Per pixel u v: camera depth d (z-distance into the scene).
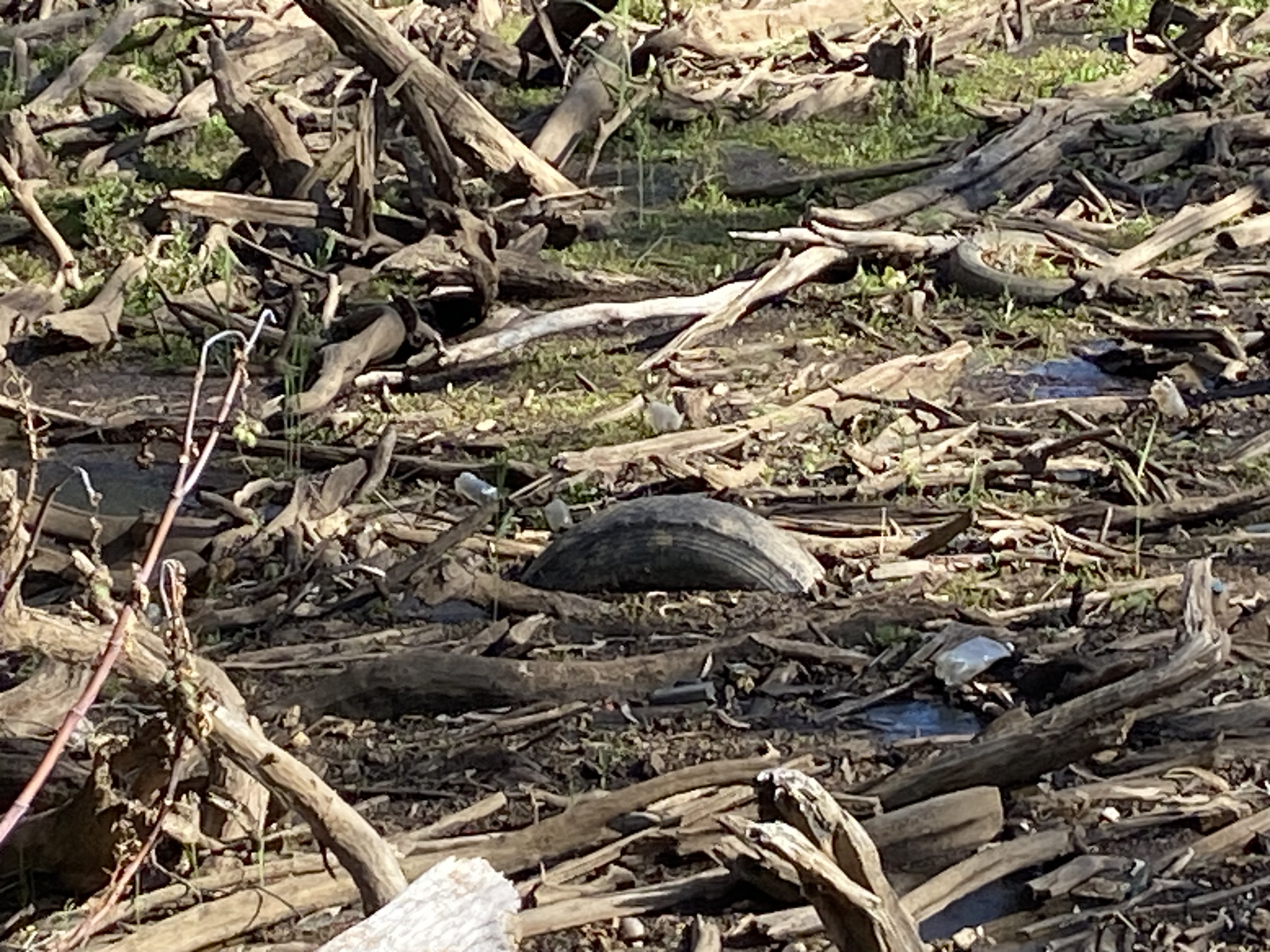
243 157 10.99
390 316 8.66
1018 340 8.84
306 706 5.30
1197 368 8.37
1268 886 4.39
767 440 7.50
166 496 7.25
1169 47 13.02
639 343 9.02
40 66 14.12
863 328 8.95
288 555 6.43
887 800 4.72
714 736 5.20
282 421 7.97
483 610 6.07
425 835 4.60
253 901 4.21
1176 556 6.33
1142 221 10.50
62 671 4.98
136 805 3.97
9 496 3.50
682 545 6.14
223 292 9.32
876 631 5.77
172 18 14.59
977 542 6.46
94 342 8.98
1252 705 5.19
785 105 13.40
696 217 11.12
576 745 5.15
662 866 4.50
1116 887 4.39
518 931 3.43
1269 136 11.73
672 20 14.98
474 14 15.41
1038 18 16.05
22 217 10.64
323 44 14.17
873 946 3.63
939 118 12.98
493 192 10.79
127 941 4.07
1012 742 4.78
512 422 7.94
